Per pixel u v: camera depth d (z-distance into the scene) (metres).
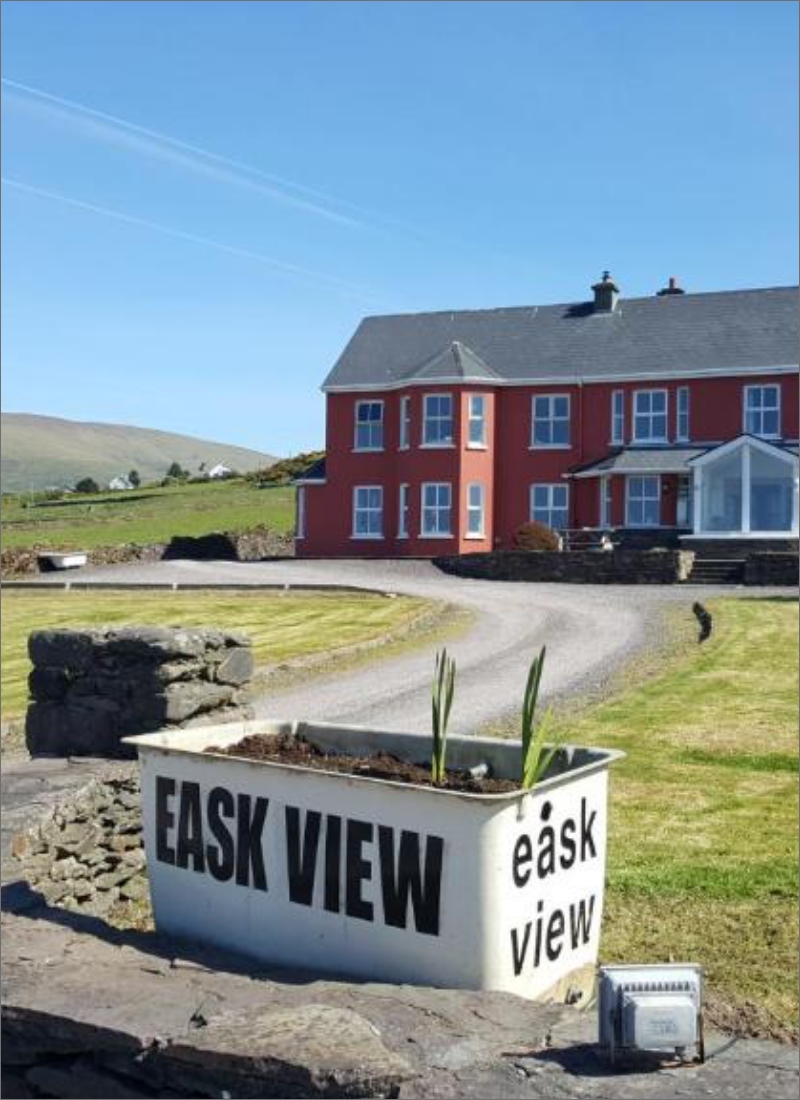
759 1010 5.70
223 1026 3.98
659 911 7.15
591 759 5.09
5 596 33.28
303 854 4.84
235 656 8.41
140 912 7.36
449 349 43.75
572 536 39.31
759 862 8.06
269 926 4.95
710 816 9.30
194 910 5.19
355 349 46.56
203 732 5.78
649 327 42.97
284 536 48.91
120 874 7.49
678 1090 3.59
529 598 28.66
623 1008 3.73
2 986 4.42
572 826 4.79
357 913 4.70
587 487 42.16
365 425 45.03
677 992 3.81
